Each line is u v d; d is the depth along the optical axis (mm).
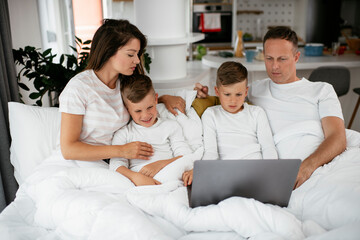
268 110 1773
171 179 1403
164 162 1480
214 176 1159
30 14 3055
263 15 6355
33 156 1638
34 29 3117
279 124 1732
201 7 5473
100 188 1359
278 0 6293
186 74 3160
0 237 1159
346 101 3645
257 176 1167
